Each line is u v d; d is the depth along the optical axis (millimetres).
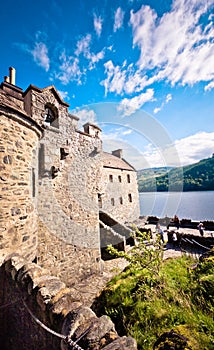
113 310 2910
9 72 6484
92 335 1621
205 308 2178
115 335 1660
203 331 1714
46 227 6195
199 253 9250
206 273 2977
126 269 4309
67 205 7211
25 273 2715
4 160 3428
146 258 3492
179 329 1733
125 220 17062
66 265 6848
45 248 6109
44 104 6312
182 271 3600
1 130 3432
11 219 3453
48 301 2209
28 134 4219
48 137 6277
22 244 3707
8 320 3113
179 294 2580
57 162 6492
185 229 14352
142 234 3908
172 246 11039
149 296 2721
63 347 1660
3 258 3186
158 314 2320
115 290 3338
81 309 1971
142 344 1998
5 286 3127
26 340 2609
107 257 10531
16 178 3689
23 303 2617
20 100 5684
